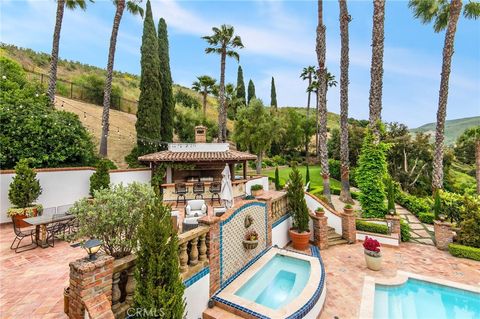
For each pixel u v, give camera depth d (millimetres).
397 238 12328
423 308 7562
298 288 7770
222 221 7180
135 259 4449
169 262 4332
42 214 11008
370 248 9812
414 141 27609
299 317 5785
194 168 19125
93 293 3703
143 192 5824
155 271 4148
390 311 7387
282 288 7781
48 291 5707
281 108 68250
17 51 36438
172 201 16453
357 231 13219
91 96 32750
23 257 7762
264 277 8383
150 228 4223
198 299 6035
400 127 29547
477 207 11547
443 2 18297
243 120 30938
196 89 43844
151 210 4465
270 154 47781
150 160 17203
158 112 24703
